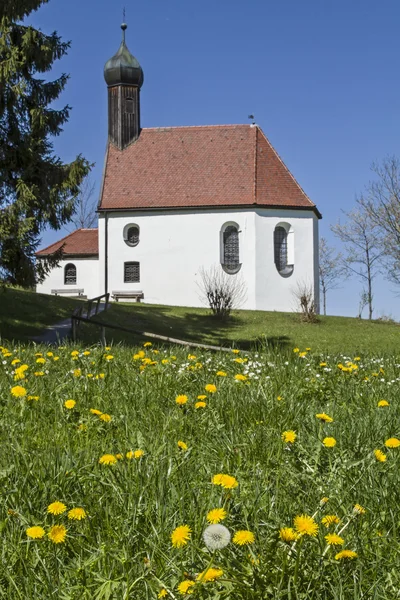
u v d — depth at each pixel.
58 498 3.18
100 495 3.23
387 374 7.36
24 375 5.85
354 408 5.28
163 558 2.60
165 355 8.73
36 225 24.16
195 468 3.60
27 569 2.61
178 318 35.75
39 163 24.28
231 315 38.34
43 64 24.39
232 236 47.91
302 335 32.03
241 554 2.52
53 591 2.46
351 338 31.73
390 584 2.43
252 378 6.48
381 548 2.70
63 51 24.91
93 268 52.62
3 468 3.48
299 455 3.76
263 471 3.52
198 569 2.47
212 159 50.59
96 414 4.57
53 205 24.33
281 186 48.81
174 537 2.40
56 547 2.72
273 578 2.32
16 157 24.08
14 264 23.64
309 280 47.72
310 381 6.33
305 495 3.22
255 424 4.61
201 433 4.41
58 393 5.58
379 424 4.50
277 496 3.17
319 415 4.23
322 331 33.62
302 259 47.81
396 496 3.15
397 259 45.28
